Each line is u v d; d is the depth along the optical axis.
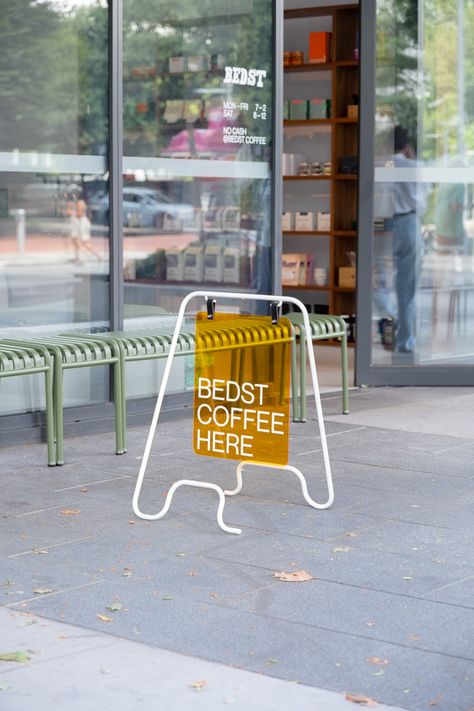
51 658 3.69
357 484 6.05
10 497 5.73
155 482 6.07
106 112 7.46
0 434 6.90
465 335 9.43
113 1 7.36
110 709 3.31
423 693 3.44
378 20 9.10
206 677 3.55
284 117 12.73
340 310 12.65
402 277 9.26
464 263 9.37
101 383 7.55
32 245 7.16
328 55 12.51
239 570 4.62
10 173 7.03
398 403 8.50
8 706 3.32
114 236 7.49
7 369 6.10
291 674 3.58
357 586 4.43
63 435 7.14
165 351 6.85
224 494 5.76
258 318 5.49
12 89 7.00
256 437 5.54
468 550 4.92
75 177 7.34
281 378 5.41
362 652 3.76
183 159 7.91
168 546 4.94
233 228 8.27
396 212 9.22
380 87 9.13
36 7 7.08
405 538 5.09
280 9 8.38
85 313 7.45
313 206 12.91
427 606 4.21
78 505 5.60
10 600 4.24
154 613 4.11
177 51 7.84
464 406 8.41
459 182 9.30
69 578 4.50
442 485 6.06
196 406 5.70
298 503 5.66
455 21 9.19
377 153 9.18
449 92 9.23
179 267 7.95
